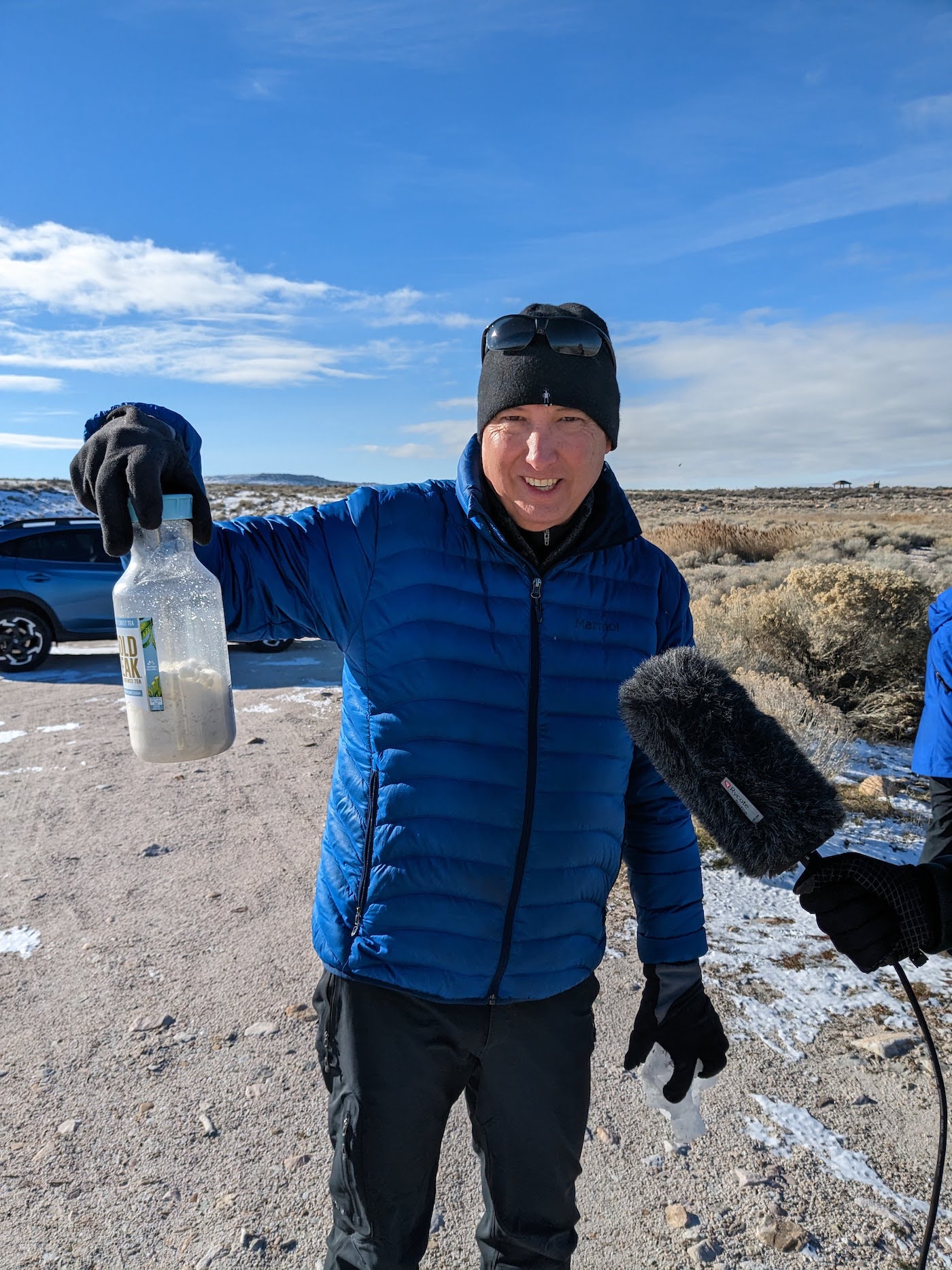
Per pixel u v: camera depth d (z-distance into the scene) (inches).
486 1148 62.6
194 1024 119.0
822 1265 80.0
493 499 60.1
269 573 57.0
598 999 125.6
